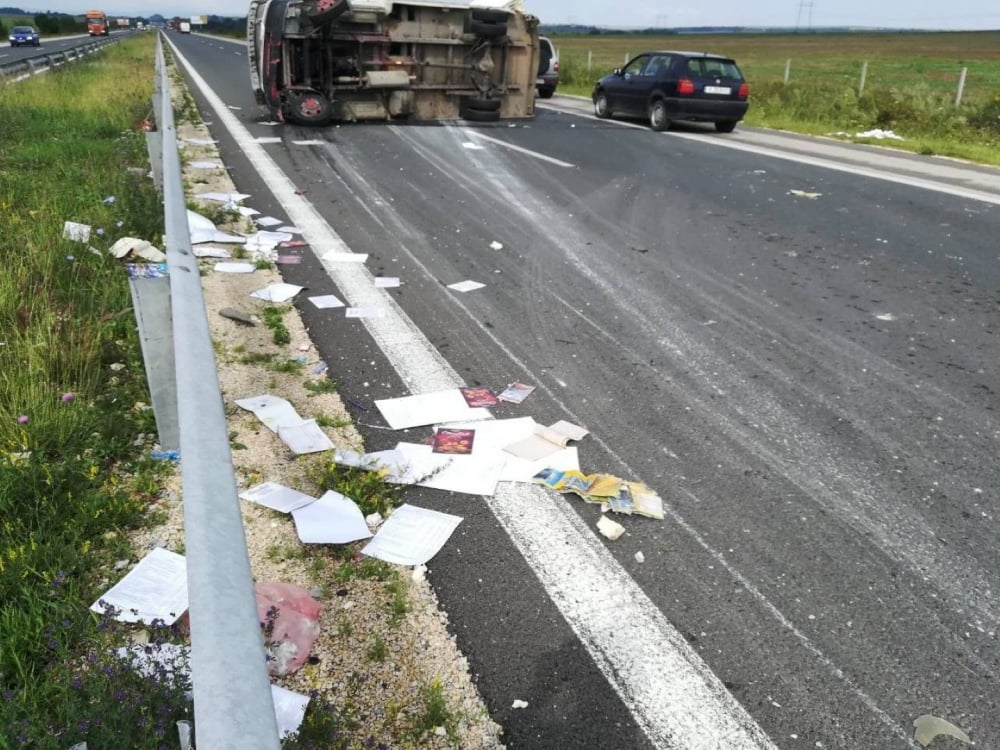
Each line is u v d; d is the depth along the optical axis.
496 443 3.76
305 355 4.64
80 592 2.60
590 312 5.54
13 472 3.03
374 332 5.02
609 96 17.53
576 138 14.05
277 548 2.94
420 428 3.89
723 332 5.27
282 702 2.24
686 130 16.48
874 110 18.28
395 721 2.25
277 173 9.67
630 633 2.62
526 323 5.29
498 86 15.61
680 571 2.94
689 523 3.22
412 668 2.44
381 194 8.91
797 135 16.38
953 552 3.10
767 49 81.25
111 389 3.91
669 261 6.84
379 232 7.36
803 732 2.28
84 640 2.39
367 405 4.09
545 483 3.44
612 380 4.49
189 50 46.94
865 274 6.62
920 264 6.95
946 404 4.34
